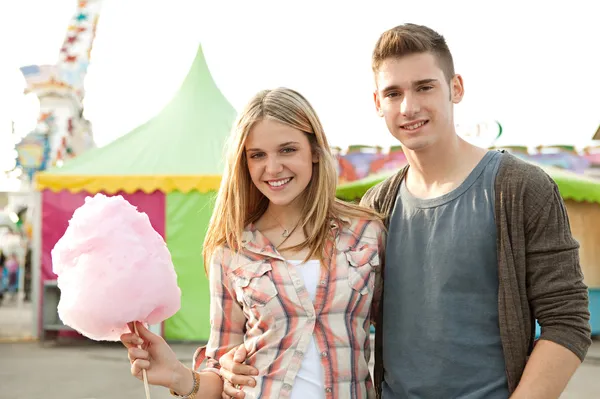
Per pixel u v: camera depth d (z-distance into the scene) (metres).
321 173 2.32
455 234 2.07
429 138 2.09
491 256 2.03
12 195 24.47
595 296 10.29
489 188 2.06
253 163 2.31
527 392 1.88
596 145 10.88
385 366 2.22
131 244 2.10
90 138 20.61
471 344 2.03
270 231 2.39
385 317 2.22
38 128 19.83
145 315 2.12
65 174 9.90
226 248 2.38
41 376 7.63
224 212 2.38
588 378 7.32
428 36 2.10
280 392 2.14
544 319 1.97
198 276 9.62
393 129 2.15
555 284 1.95
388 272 2.22
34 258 10.27
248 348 2.25
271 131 2.25
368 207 2.42
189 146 10.33
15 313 16.62
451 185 2.14
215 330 2.38
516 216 1.99
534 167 2.05
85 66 20.12
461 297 2.05
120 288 2.06
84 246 2.08
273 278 2.23
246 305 2.27
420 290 2.12
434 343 2.07
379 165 10.71
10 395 6.64
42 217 10.09
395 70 2.10
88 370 8.02
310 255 2.25
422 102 2.09
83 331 2.13
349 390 2.17
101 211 2.11
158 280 2.13
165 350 2.21
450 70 2.15
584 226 10.17
